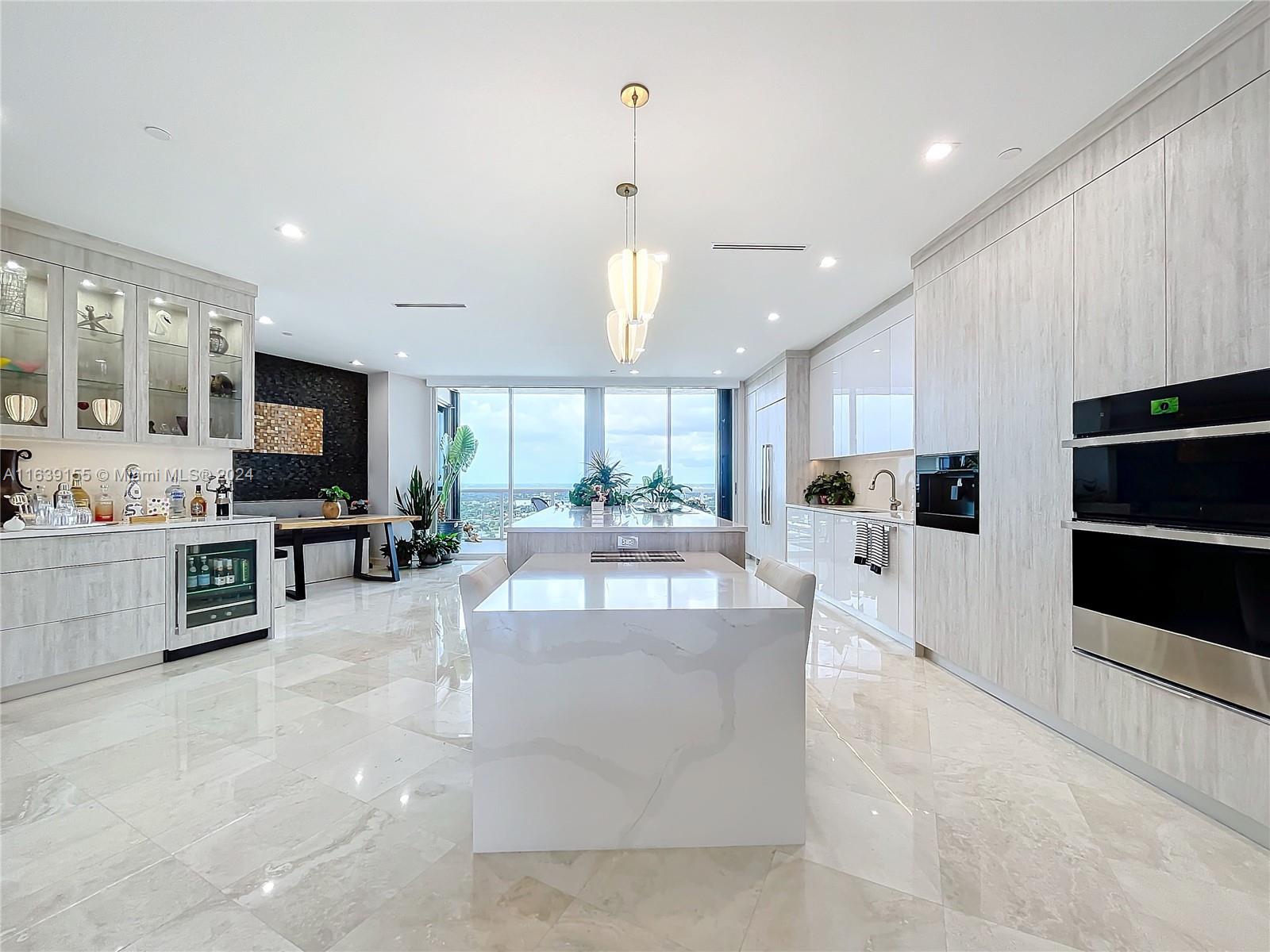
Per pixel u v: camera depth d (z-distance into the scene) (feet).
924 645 12.01
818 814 6.50
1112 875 5.46
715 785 5.91
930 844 5.95
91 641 10.48
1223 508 6.11
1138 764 7.30
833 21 5.76
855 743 8.31
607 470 20.40
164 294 11.98
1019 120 7.48
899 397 14.39
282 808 6.57
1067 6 5.58
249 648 12.85
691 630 5.85
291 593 19.22
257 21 5.70
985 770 7.48
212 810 6.53
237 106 7.09
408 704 9.67
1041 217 8.60
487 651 5.80
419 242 11.21
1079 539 7.99
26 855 5.73
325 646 13.07
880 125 7.53
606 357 21.89
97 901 5.10
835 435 18.45
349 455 24.14
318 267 12.57
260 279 13.32
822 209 9.98
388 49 6.12
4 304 9.97
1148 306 6.95
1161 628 6.79
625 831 5.88
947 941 4.67
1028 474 8.95
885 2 5.50
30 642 9.69
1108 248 7.48
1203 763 6.33
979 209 9.87
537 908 5.04
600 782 5.86
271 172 8.66
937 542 11.44
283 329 17.84
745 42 6.04
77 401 10.78
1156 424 6.80
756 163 8.47
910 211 10.07
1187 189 6.46
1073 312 8.05
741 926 4.84
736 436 27.32
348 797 6.82
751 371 25.02
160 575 11.54
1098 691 7.70
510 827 5.83
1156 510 6.86
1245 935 4.73
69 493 11.01
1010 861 5.68
